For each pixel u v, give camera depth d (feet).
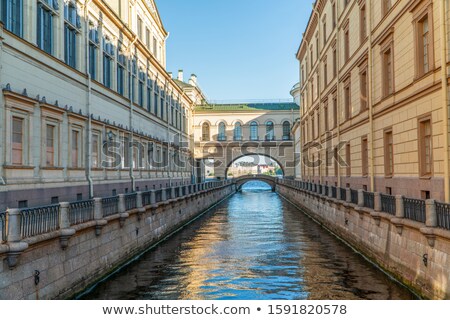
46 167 51.01
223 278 44.68
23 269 29.71
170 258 55.62
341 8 82.79
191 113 191.52
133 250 55.83
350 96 75.61
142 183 95.50
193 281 43.65
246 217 107.96
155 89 115.14
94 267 42.34
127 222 53.72
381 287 39.81
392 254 43.34
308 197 111.04
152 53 112.68
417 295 36.58
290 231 80.38
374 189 60.80
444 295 31.48
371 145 61.36
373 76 61.26
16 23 46.37
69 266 36.78
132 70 91.86
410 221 37.55
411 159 47.19
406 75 48.52
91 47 69.77
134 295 38.47
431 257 33.91
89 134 64.39
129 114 88.69
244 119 206.39
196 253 58.90
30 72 48.08
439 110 40.09
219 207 142.51
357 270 46.91
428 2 42.19
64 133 56.80
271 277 44.83
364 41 65.05
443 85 38.52
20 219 29.63
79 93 62.49
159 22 119.34
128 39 89.20
